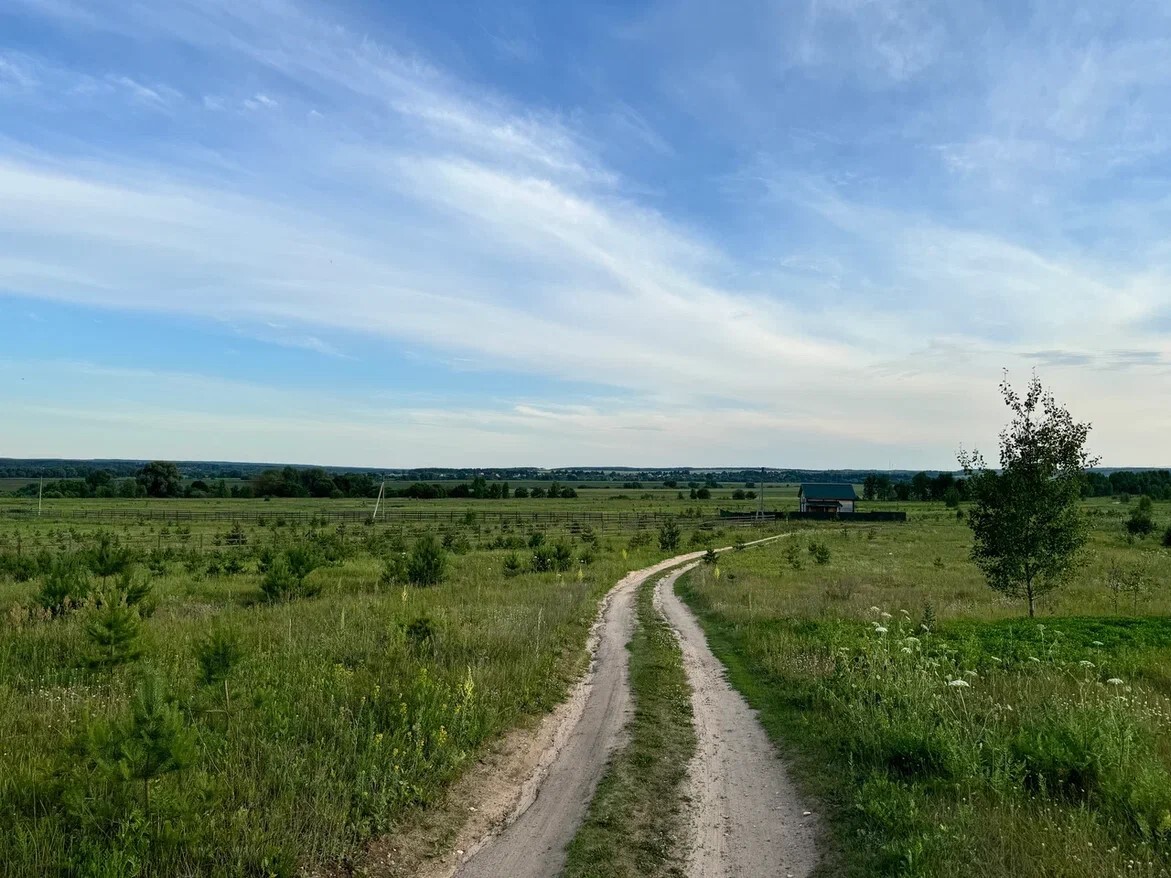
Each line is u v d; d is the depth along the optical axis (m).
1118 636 14.05
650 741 8.87
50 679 9.77
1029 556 17.61
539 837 6.26
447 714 8.51
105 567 19.69
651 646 15.29
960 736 7.73
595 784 7.48
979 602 21.45
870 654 11.24
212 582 24.17
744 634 16.16
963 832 5.61
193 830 5.22
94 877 4.65
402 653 11.67
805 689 10.80
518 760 8.18
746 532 64.94
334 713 8.31
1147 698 9.55
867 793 6.72
